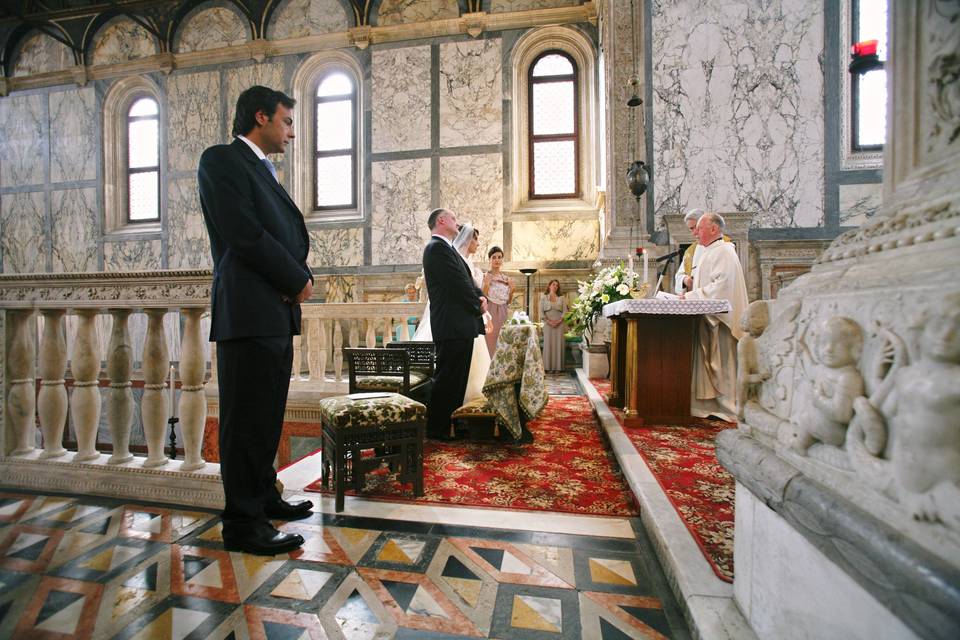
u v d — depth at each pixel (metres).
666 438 3.47
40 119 12.00
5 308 2.73
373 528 2.18
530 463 3.17
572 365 9.31
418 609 1.56
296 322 2.22
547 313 8.92
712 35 7.37
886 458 0.78
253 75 11.02
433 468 3.06
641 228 7.32
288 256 2.01
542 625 1.47
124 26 11.56
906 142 1.01
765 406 1.25
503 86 10.20
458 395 3.70
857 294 0.92
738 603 1.34
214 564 1.84
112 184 11.74
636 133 7.41
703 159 7.34
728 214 7.06
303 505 2.33
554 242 10.02
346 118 10.97
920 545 0.67
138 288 2.53
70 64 11.88
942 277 0.73
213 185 1.93
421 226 10.37
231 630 1.44
